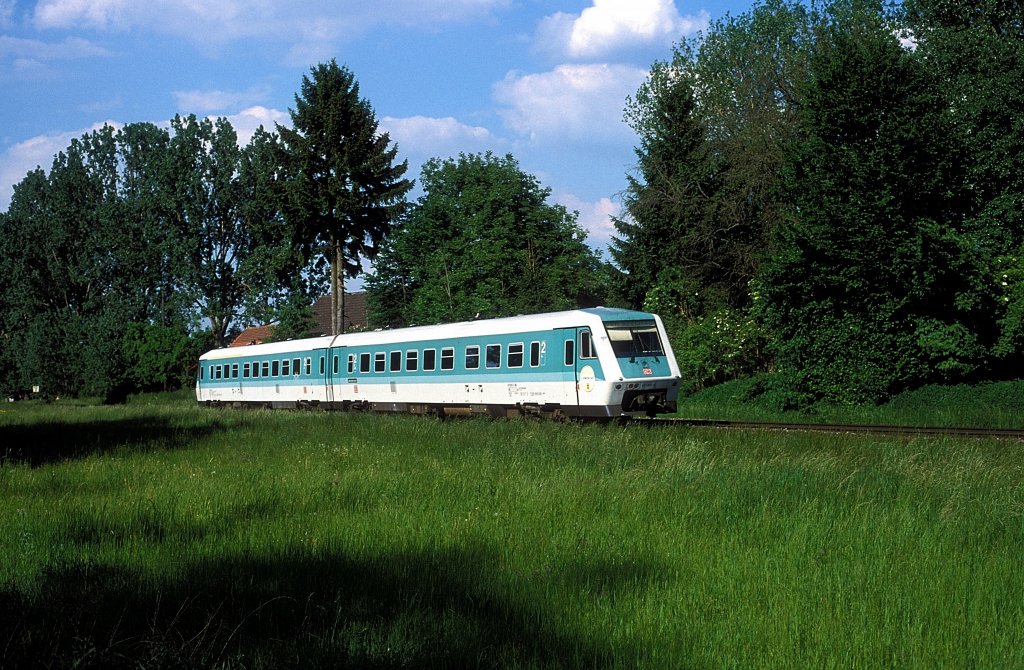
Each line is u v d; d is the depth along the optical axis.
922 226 25.06
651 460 13.80
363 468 13.96
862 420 25.08
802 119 28.70
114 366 65.25
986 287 25.38
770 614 5.95
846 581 6.64
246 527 9.36
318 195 49.88
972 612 5.90
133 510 10.49
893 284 25.98
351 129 50.88
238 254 75.56
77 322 66.94
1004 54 27.48
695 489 10.97
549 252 56.88
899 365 25.92
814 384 27.30
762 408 29.08
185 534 8.98
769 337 33.50
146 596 6.68
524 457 14.77
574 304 53.47
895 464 12.84
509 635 5.69
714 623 5.85
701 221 38.19
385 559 7.70
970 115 27.75
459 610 6.20
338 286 51.47
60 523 9.66
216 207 74.38
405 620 5.95
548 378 23.77
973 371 26.56
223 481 12.97
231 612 6.31
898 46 27.45
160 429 25.22
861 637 5.45
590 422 22.86
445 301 52.03
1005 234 26.66
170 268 74.19
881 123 26.47
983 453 13.91
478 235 54.22
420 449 16.95
